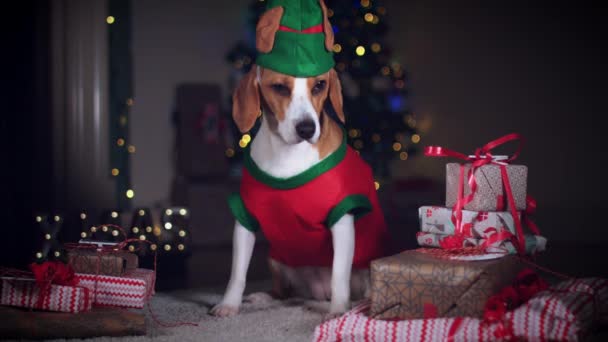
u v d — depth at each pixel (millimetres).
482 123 6750
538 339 2027
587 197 6105
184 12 7047
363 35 5328
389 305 2301
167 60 6984
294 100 2490
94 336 2354
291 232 2697
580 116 6156
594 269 3867
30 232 4352
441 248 2604
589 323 2164
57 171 4375
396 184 6316
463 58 6895
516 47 6543
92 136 4418
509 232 2467
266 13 2521
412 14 7266
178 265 3768
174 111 6715
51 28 4352
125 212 4730
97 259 2504
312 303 2883
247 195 2676
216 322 2574
